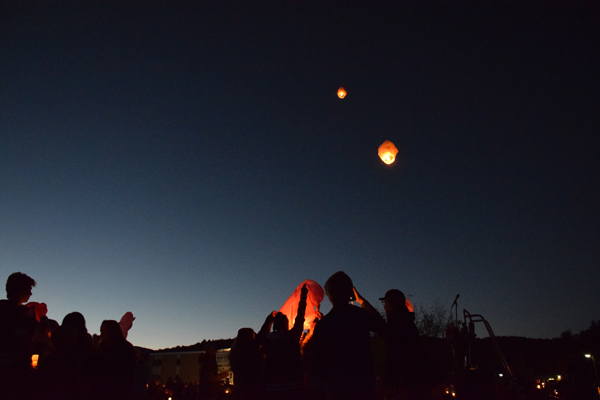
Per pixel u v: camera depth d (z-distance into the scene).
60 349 4.33
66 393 4.19
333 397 3.12
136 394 5.90
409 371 3.56
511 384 4.77
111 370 4.44
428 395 3.59
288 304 7.01
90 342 4.88
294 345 4.14
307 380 4.99
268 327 5.00
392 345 3.64
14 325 4.25
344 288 3.52
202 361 6.70
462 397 4.55
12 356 4.12
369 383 3.16
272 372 4.05
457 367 4.72
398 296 3.93
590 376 4.70
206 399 6.46
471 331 4.91
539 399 6.80
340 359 3.21
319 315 6.77
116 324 4.71
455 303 5.22
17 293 4.47
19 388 4.05
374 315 3.58
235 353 5.02
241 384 4.86
